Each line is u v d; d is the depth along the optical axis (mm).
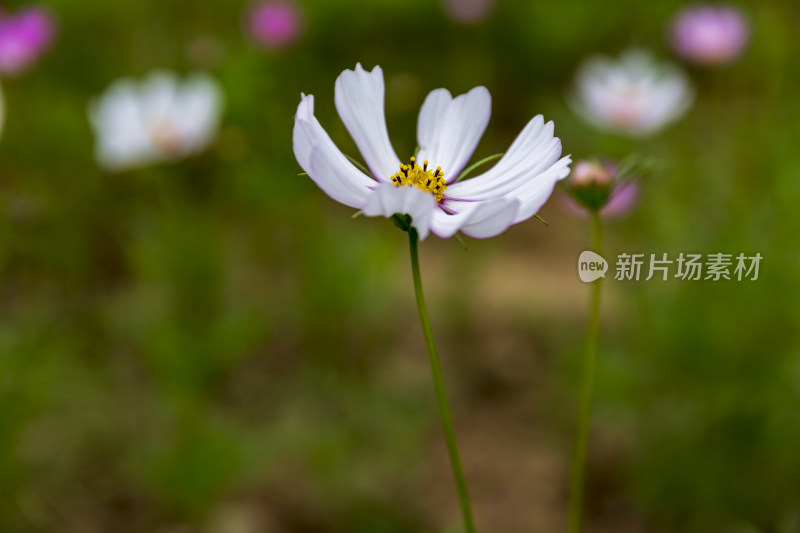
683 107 867
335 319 855
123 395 809
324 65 1243
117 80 1114
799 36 1012
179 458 768
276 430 791
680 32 955
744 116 896
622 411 797
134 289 870
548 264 1032
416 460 800
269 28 994
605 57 1325
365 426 806
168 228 848
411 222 557
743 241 796
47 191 906
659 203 851
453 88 1273
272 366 850
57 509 758
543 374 861
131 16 1191
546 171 560
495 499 797
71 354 797
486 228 552
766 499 761
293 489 789
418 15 1310
